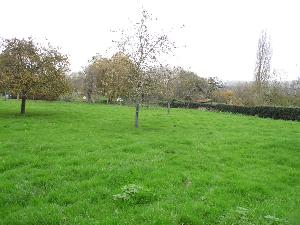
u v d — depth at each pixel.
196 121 34.38
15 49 32.03
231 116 43.31
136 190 12.09
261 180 14.56
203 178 14.20
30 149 18.16
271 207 11.59
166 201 11.55
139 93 27.61
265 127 31.33
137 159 16.78
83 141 20.69
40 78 31.84
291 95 55.16
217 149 20.00
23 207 11.01
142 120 33.50
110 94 29.22
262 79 65.44
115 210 10.76
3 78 31.14
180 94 76.38
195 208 11.00
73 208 10.86
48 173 14.12
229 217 10.46
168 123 31.83
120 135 23.39
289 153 19.62
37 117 31.92
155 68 27.88
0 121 27.97
